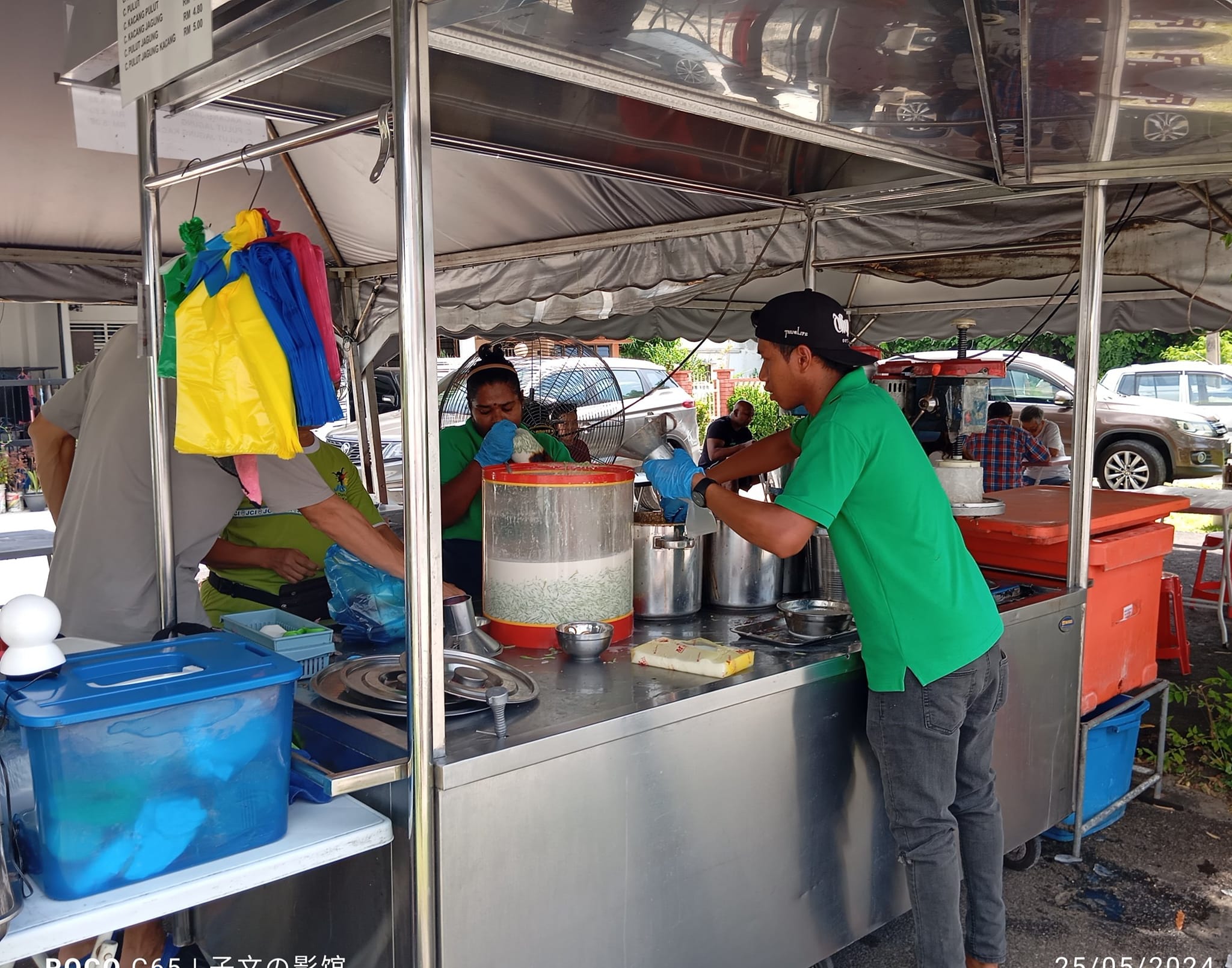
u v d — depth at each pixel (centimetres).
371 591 213
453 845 146
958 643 196
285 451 150
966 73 186
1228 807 342
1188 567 748
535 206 431
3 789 133
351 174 440
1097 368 276
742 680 190
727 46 174
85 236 469
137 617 223
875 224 403
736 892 193
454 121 254
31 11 273
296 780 146
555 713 169
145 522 222
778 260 420
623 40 171
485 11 140
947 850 197
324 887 170
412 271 139
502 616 212
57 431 283
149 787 124
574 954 165
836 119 227
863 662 215
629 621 219
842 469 189
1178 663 509
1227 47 160
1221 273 383
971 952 218
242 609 274
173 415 213
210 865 130
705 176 317
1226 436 1038
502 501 209
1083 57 168
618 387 338
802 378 207
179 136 230
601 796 166
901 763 199
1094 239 273
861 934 225
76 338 838
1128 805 344
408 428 141
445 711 163
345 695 176
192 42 157
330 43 161
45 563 477
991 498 289
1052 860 302
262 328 148
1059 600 270
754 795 195
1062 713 279
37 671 128
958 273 501
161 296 208
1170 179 261
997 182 282
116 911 119
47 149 377
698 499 204
